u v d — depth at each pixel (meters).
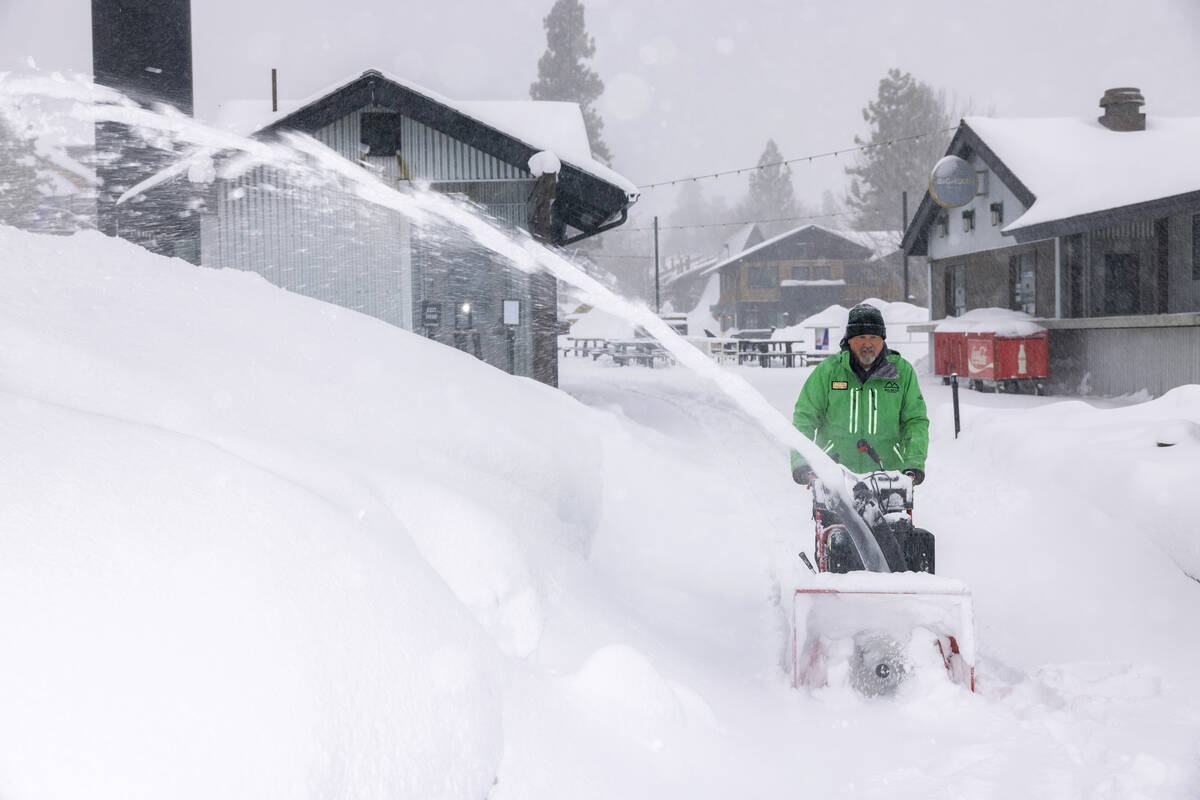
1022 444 9.18
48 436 2.44
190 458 2.62
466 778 2.37
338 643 2.29
